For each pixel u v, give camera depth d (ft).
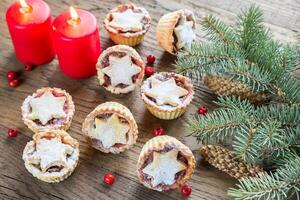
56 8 2.91
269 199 2.11
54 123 2.44
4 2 2.95
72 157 2.35
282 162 2.23
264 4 2.91
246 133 2.21
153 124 2.53
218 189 2.35
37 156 2.31
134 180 2.38
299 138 2.20
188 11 2.64
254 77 2.33
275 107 2.34
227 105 2.32
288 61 2.35
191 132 2.30
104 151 2.42
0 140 2.48
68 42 2.49
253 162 2.28
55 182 2.36
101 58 2.54
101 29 2.83
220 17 2.87
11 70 2.70
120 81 2.54
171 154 2.28
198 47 2.42
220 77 2.48
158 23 2.68
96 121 2.38
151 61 2.70
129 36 2.66
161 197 2.34
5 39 2.82
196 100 2.59
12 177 2.38
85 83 2.66
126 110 2.39
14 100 2.60
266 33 2.45
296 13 2.87
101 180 2.38
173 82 2.51
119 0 2.94
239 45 2.47
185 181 2.31
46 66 2.72
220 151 2.32
